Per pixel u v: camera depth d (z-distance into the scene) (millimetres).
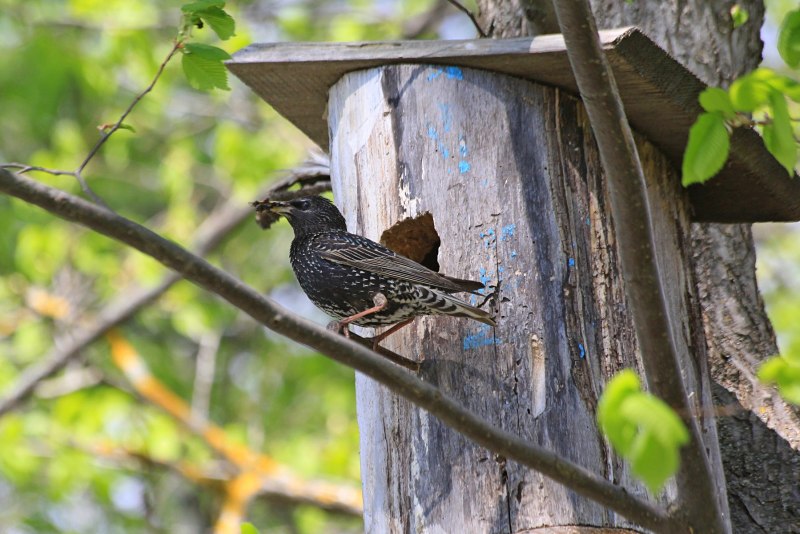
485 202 9562
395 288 9391
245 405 23672
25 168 7000
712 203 11484
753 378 11406
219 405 23953
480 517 8781
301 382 23641
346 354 7117
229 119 20703
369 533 9414
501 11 12352
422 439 9164
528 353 9133
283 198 13289
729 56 12188
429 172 9742
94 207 6809
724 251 11992
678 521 7555
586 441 8875
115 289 20438
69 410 18922
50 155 20047
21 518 21047
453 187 9648
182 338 24906
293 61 10305
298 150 19750
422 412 9219
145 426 19422
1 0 20797
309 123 11672
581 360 9117
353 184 10156
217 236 20984
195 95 21281
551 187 9562
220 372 24344
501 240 9461
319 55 10242
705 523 7555
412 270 9367
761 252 21000
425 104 9883
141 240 6832
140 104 20109
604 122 7473
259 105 20797
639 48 9227
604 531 8539
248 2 20219
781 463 11000
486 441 7301
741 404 11305
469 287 8953
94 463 18672
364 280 9688
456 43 9875
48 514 21484
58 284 20719
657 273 7516
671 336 7547
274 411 23156
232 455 19062
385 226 9852
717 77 12070
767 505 10883
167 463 18797
